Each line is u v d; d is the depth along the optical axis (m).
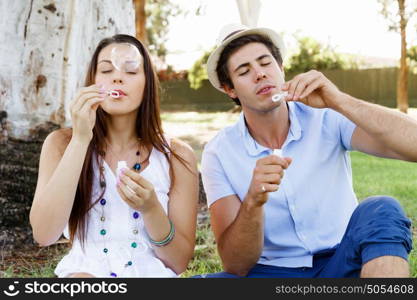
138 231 2.35
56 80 4.36
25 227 4.16
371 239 2.05
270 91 2.44
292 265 2.47
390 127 2.21
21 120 4.32
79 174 2.23
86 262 2.32
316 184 2.49
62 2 4.30
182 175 2.50
